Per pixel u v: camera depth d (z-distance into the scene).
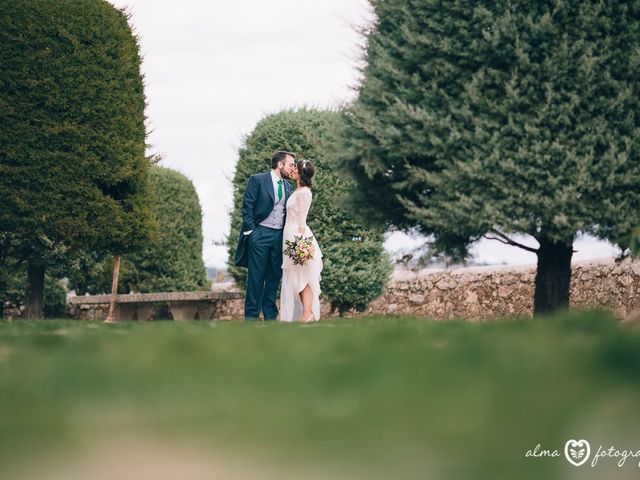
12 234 12.54
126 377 1.99
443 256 9.18
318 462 1.19
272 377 1.95
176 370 2.12
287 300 9.34
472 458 1.23
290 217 9.20
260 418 1.46
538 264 8.88
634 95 7.77
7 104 12.16
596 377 1.85
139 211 13.33
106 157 12.73
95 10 12.57
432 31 8.35
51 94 12.30
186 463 1.19
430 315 14.59
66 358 2.45
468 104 8.00
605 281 11.88
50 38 12.27
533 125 7.73
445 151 8.03
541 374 1.88
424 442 1.29
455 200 8.11
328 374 1.96
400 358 2.25
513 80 7.77
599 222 7.89
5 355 2.83
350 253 13.87
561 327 3.93
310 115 14.17
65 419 1.49
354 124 8.83
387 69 8.44
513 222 7.72
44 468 1.17
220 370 2.10
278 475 1.13
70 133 12.41
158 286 17.88
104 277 17.50
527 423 1.42
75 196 12.55
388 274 14.26
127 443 1.30
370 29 9.11
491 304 13.61
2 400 1.73
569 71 7.82
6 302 16.33
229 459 1.20
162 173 18.03
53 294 16.67
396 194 8.46
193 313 15.45
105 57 12.61
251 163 14.43
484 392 1.65
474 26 8.00
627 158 7.66
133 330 4.32
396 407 1.54
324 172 13.88
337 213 13.80
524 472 1.22
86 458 1.22
